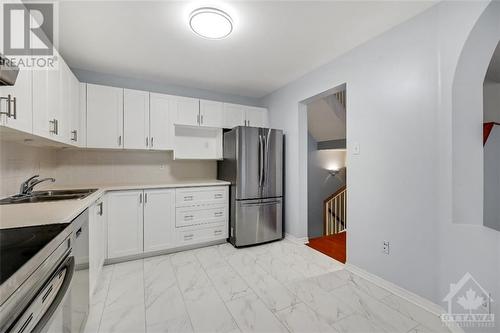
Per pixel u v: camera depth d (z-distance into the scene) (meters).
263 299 1.88
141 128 2.95
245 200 3.08
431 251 1.74
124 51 2.43
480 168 1.57
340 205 5.03
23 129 1.31
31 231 0.97
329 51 2.43
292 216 3.30
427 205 1.76
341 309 1.75
